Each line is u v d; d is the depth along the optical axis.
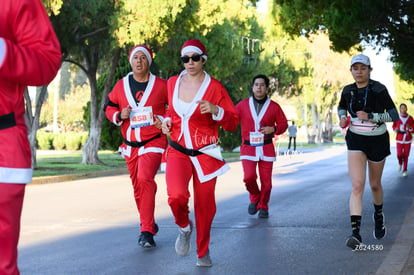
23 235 8.09
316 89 62.84
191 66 5.81
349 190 13.79
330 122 71.88
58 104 65.81
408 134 18.31
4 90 2.54
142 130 7.33
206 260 6.11
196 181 5.91
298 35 19.92
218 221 9.17
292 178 17.44
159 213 10.23
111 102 7.60
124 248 7.15
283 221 9.12
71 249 7.11
